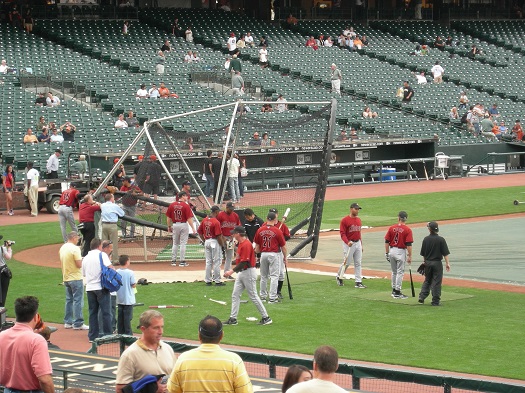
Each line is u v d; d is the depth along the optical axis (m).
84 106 44.66
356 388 11.78
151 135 28.72
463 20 69.88
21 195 37.50
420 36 65.75
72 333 18.28
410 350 16.45
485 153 51.41
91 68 49.03
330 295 21.73
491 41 67.44
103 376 10.78
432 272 20.41
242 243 18.55
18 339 10.04
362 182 47.25
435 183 47.09
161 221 27.80
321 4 67.38
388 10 67.88
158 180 27.97
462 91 56.38
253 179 43.22
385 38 63.81
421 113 53.94
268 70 54.41
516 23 70.25
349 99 52.78
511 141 52.53
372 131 50.06
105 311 17.19
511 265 25.69
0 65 46.72
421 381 11.38
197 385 8.85
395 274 21.14
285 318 19.27
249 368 14.86
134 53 52.78
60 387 11.20
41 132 40.84
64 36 52.78
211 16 60.75
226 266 23.58
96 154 38.28
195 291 22.16
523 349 16.52
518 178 48.75
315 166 42.03
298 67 56.06
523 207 37.72
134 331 18.33
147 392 9.25
